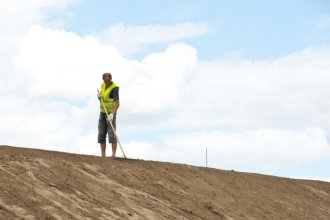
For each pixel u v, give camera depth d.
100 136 14.08
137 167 13.40
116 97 13.98
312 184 18.64
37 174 10.64
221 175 15.66
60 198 10.05
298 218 14.84
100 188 11.27
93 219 9.78
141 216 10.77
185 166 15.11
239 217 13.11
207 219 12.12
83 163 12.19
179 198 12.65
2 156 10.90
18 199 9.37
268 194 15.71
